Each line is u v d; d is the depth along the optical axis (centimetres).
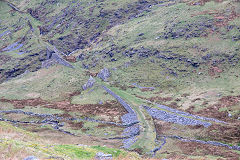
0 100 11438
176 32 11581
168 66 10250
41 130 7494
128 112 8131
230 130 5859
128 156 3853
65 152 3394
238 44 9425
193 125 6525
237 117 6344
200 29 11056
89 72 12494
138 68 11006
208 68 9250
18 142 3406
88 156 3422
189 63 9806
